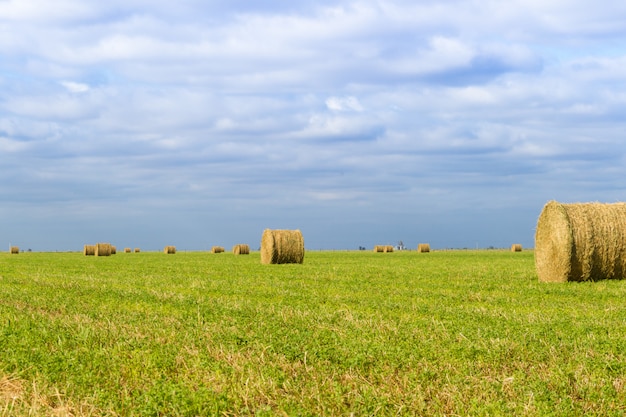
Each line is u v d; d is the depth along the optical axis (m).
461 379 8.82
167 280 26.59
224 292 20.92
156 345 11.08
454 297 19.08
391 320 13.80
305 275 28.98
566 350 10.49
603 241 24.55
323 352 10.39
